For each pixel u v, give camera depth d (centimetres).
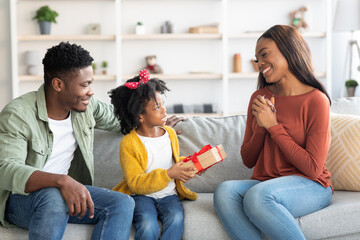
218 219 159
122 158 172
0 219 151
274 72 171
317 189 162
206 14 528
